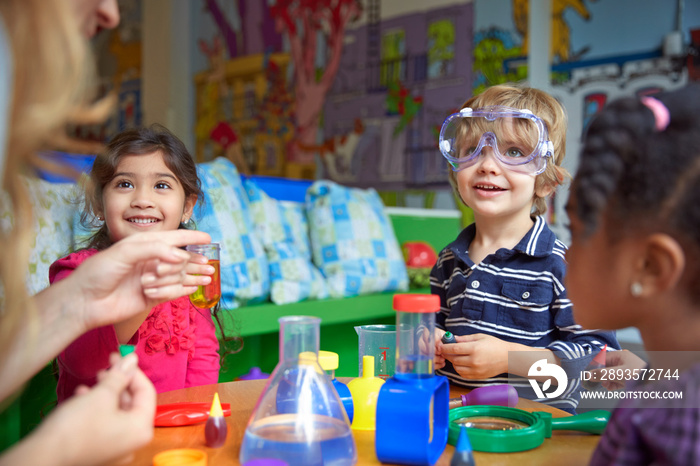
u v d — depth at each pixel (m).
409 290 2.88
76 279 0.64
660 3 3.91
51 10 0.44
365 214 2.81
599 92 4.14
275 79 5.70
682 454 0.45
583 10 4.18
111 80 7.04
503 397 0.88
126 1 6.80
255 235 2.38
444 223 3.38
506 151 1.30
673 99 0.52
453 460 0.62
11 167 0.46
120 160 1.29
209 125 6.25
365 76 5.09
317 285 2.49
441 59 4.65
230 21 6.01
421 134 4.75
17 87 0.44
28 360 0.59
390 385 0.66
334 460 0.61
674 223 0.49
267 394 0.64
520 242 1.31
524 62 4.26
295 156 5.60
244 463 0.61
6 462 0.44
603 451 0.54
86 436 0.47
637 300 0.53
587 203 0.53
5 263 0.48
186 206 1.48
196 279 0.74
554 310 1.27
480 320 1.33
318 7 5.36
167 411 0.80
